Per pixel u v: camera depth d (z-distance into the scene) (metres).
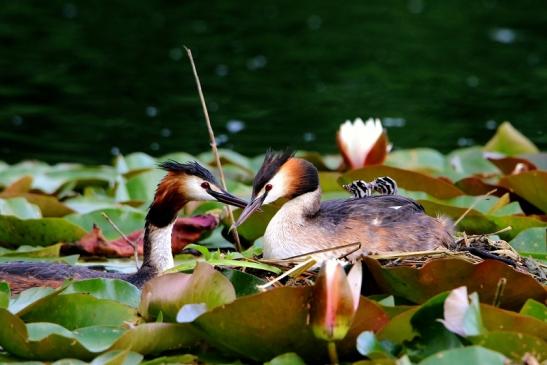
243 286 10.41
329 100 23.94
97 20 31.69
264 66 27.20
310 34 30.66
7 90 24.20
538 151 18.36
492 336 9.12
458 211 13.34
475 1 35.16
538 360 9.08
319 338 9.15
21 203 14.35
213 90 24.80
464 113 22.89
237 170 16.92
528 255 12.20
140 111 23.00
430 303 9.43
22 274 11.53
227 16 32.75
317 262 10.96
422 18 32.75
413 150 17.70
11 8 32.59
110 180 16.41
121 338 9.28
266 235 11.60
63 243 13.73
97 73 25.98
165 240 12.32
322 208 11.98
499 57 27.91
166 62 27.28
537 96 24.22
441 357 8.73
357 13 33.50
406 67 27.03
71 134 21.25
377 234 11.46
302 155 17.00
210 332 9.38
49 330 9.47
